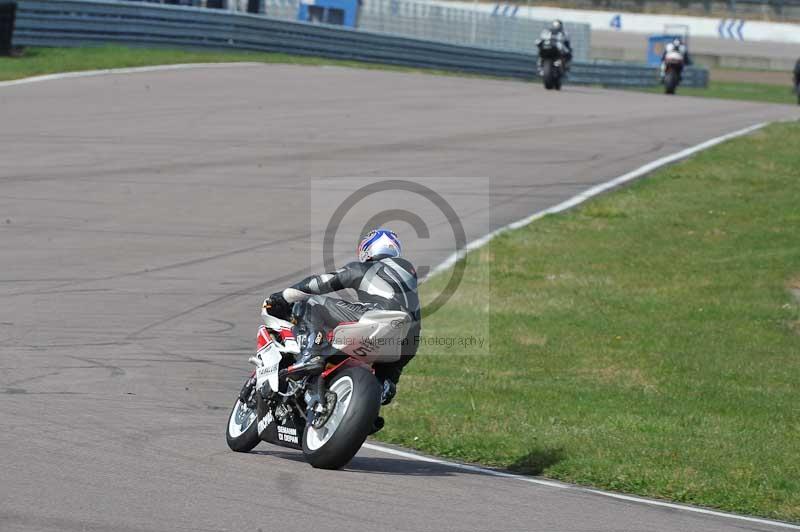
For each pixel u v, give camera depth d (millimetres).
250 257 52312
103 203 62031
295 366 26078
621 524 22938
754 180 75250
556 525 22359
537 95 121562
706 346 43688
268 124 88688
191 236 55844
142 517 20844
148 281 47656
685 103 122938
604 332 45188
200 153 76375
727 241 60438
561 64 131375
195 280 48125
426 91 116938
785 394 38000
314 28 139875
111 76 109562
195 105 96312
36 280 47031
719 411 35750
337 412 25641
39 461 24500
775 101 162000
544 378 39188
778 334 45594
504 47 191750
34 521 20250
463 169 74188
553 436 31250
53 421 28594
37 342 38125
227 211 61188
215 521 20844
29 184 65812
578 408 35000
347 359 25953
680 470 28078
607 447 30188
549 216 63094
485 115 100250
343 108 99625
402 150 79625
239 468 25375
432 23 178750
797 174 77562
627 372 40188
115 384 33625
